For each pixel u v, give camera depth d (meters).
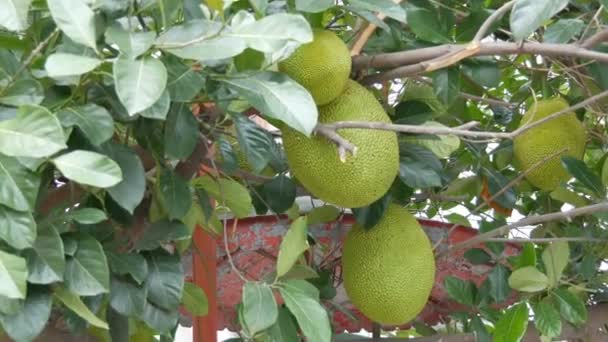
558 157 1.60
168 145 0.96
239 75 0.92
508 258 1.57
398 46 1.28
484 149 1.67
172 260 1.07
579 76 1.51
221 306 1.68
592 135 1.80
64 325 1.13
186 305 1.27
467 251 1.57
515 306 1.40
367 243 1.36
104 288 0.87
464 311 1.59
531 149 1.62
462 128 0.97
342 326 1.80
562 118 1.62
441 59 1.13
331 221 1.58
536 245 1.79
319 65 1.09
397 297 1.34
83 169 0.76
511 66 1.71
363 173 1.16
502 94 1.95
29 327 0.83
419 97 1.52
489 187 1.63
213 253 1.43
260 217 1.59
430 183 1.30
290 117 0.89
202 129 1.19
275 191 1.38
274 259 1.59
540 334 1.53
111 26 0.78
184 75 0.88
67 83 0.86
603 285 1.68
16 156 0.73
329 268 1.58
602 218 1.49
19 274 0.73
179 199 1.05
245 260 1.65
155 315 1.05
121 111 0.89
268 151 1.10
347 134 1.15
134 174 0.88
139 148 1.14
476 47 1.10
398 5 1.09
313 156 1.17
